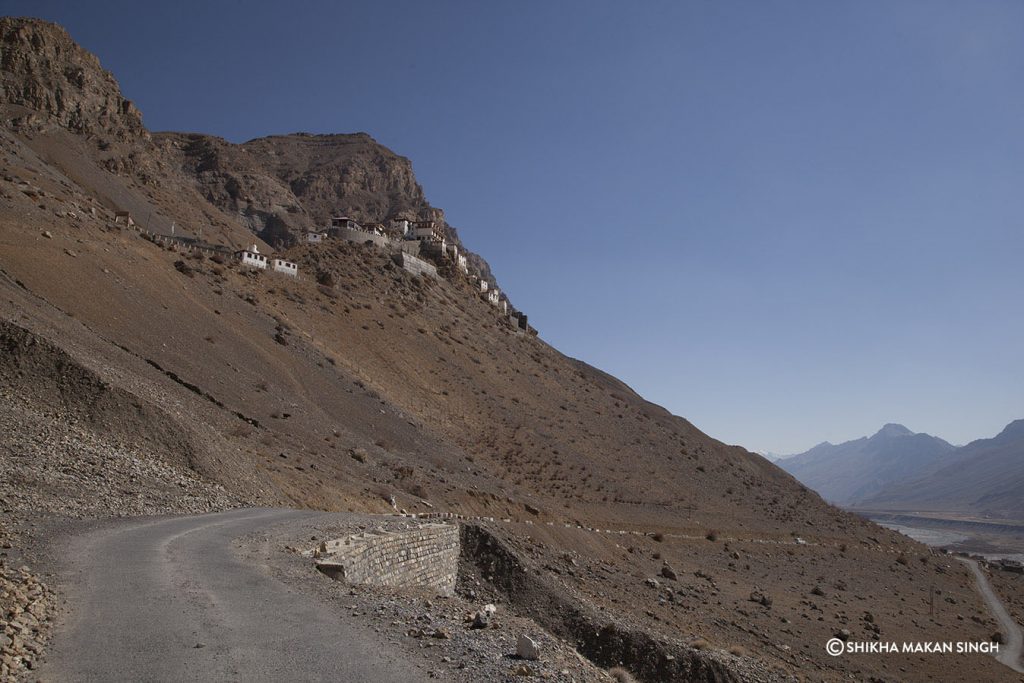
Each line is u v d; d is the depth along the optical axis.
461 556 37.44
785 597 65.62
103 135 169.88
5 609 11.45
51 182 101.19
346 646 11.88
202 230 158.75
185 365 55.62
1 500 20.86
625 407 144.38
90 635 11.35
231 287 87.06
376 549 23.62
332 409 68.19
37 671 9.68
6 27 163.12
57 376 34.88
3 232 60.56
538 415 111.00
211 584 15.17
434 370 104.50
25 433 28.14
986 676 49.75
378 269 129.88
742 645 44.22
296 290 102.69
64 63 170.88
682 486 109.25
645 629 36.81
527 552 45.38
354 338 97.50
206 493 30.48
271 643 11.60
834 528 117.31
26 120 147.62
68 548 17.16
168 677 9.74
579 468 95.94
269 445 47.06
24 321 39.88
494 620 16.69
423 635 13.46
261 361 68.44
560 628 34.91
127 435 33.53
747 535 96.00
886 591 81.94
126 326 56.47
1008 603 94.44
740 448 168.88
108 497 24.88
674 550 77.31
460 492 60.03
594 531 69.94
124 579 14.93
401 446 68.75
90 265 63.81
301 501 37.53
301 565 18.31
